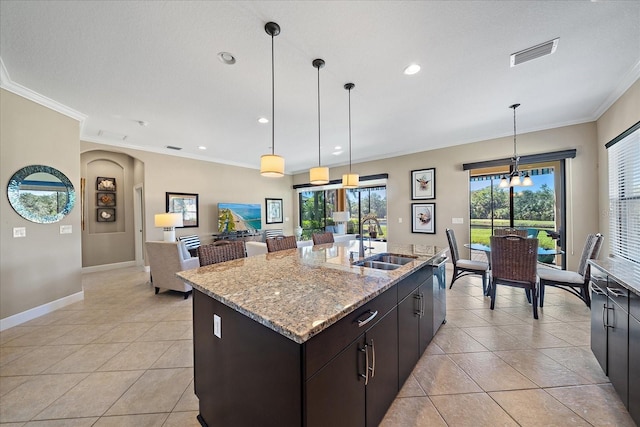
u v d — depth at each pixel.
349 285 1.38
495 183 4.90
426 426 1.42
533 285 2.77
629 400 1.44
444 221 5.18
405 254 2.33
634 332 1.38
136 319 2.87
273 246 2.88
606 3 1.67
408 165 5.67
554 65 2.38
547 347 2.19
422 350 2.02
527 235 3.88
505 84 2.73
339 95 2.95
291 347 0.92
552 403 1.57
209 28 1.88
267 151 5.65
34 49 2.10
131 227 6.04
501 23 1.84
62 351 2.21
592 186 3.73
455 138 4.73
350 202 7.82
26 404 1.60
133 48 2.10
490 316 2.84
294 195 8.39
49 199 3.11
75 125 3.42
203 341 1.45
